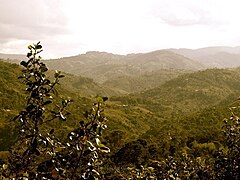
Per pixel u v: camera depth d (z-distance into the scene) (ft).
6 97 316.40
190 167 33.60
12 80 367.86
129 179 24.17
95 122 14.98
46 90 15.71
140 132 321.11
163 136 150.10
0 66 392.68
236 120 31.91
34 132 15.17
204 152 80.53
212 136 129.18
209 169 33.22
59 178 14.98
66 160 15.06
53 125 213.66
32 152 14.88
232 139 31.30
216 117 163.53
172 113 477.36
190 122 169.58
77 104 292.81
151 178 25.66
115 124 311.06
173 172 30.96
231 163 31.37
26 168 15.44
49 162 15.06
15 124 234.99
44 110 15.49
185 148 97.55
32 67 15.78
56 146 15.31
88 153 14.57
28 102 15.65
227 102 448.24
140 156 118.62
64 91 397.60
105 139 184.85
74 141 14.97
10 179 15.21
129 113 395.75
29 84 15.65
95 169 15.28
